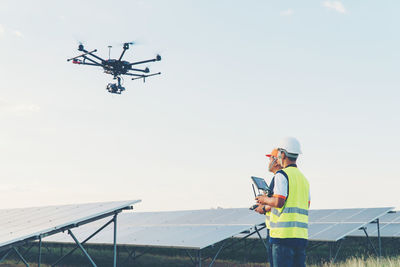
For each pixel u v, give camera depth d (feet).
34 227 37.96
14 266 57.88
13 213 59.41
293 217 16.26
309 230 56.59
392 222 71.56
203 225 49.78
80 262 61.41
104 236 54.60
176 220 59.11
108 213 38.60
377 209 57.47
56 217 42.09
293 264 16.58
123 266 56.24
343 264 50.24
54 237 60.44
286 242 16.14
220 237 40.55
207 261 59.47
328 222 59.41
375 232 64.95
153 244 43.57
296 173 16.71
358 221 54.75
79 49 72.38
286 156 17.25
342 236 49.96
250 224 43.65
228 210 56.49
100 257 67.05
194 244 39.86
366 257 59.16
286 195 16.15
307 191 16.92
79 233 60.70
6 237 35.14
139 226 59.98
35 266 57.72
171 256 66.23
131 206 39.75
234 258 62.08
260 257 62.28
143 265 56.54
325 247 74.79
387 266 46.91
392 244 74.18
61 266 57.62
